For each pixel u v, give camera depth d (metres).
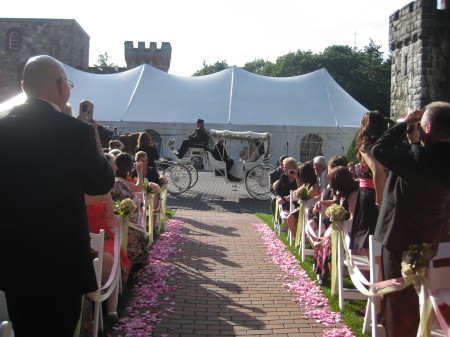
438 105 3.08
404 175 3.12
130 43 53.12
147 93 23.52
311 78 24.92
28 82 2.64
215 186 18.02
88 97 23.44
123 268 5.21
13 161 2.48
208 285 5.81
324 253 5.74
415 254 2.98
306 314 4.87
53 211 2.51
